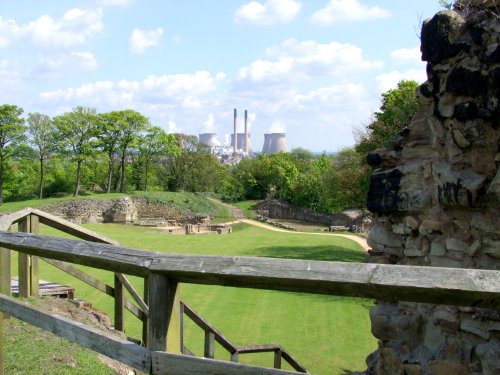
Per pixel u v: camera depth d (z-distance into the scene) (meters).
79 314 6.78
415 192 4.57
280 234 36.94
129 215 50.00
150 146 58.38
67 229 6.48
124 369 5.54
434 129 4.45
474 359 3.91
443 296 1.86
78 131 53.00
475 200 3.96
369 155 5.18
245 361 10.49
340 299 15.75
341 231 45.16
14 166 54.38
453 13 4.29
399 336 4.47
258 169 70.62
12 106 50.66
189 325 12.67
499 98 3.77
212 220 53.81
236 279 2.22
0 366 4.07
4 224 5.88
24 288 6.75
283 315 13.93
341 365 10.39
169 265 2.36
